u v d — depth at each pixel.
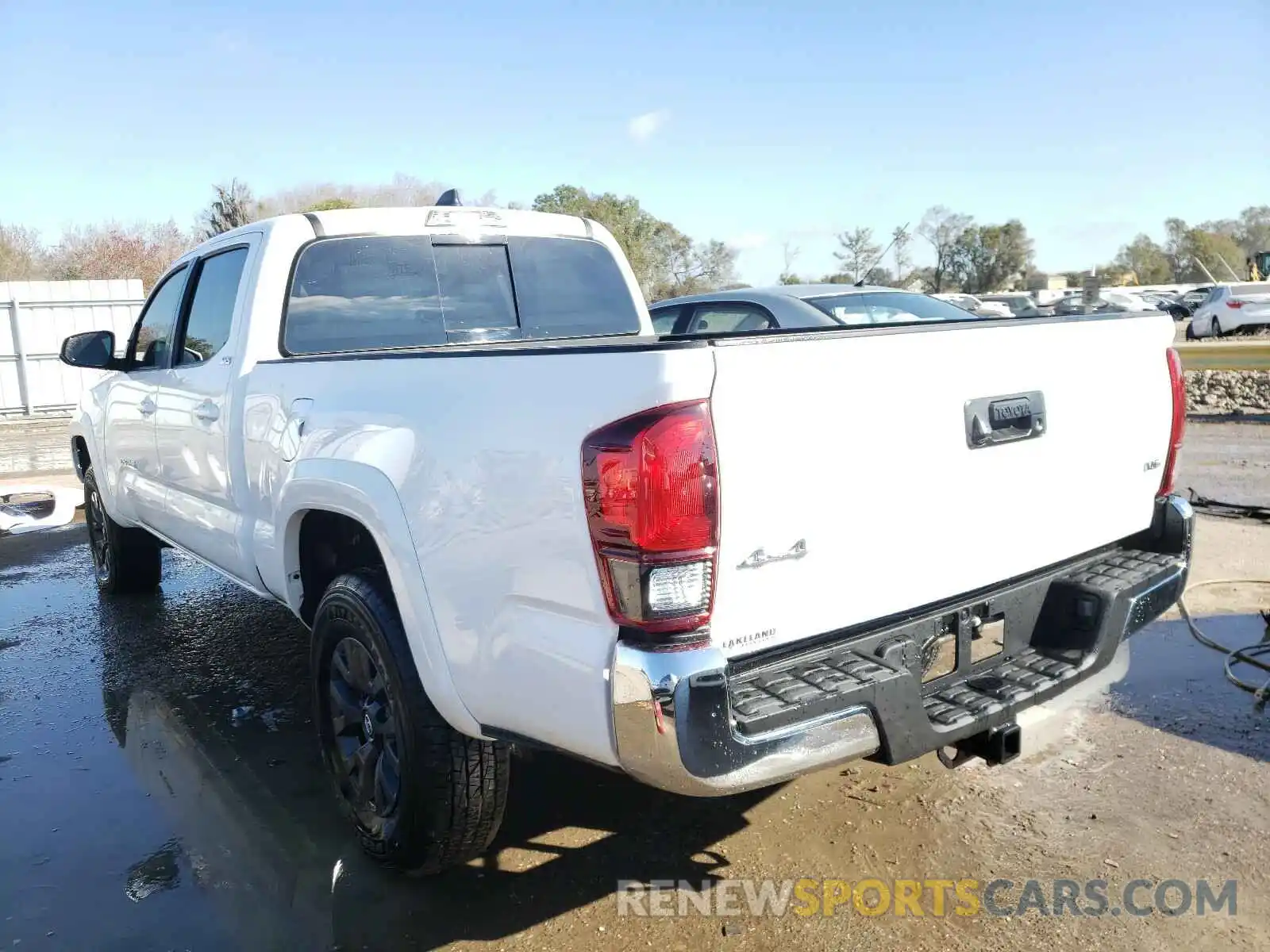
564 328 4.79
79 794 3.77
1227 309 25.52
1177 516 3.39
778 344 2.30
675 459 2.17
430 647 2.76
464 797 2.87
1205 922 2.79
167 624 5.90
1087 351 3.05
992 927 2.81
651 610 2.20
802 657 2.52
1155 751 3.80
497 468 2.52
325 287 4.13
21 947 2.83
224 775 3.93
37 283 18.58
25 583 6.95
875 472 2.51
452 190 4.69
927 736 2.54
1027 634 3.06
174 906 3.03
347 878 3.17
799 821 3.41
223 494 4.18
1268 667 4.52
